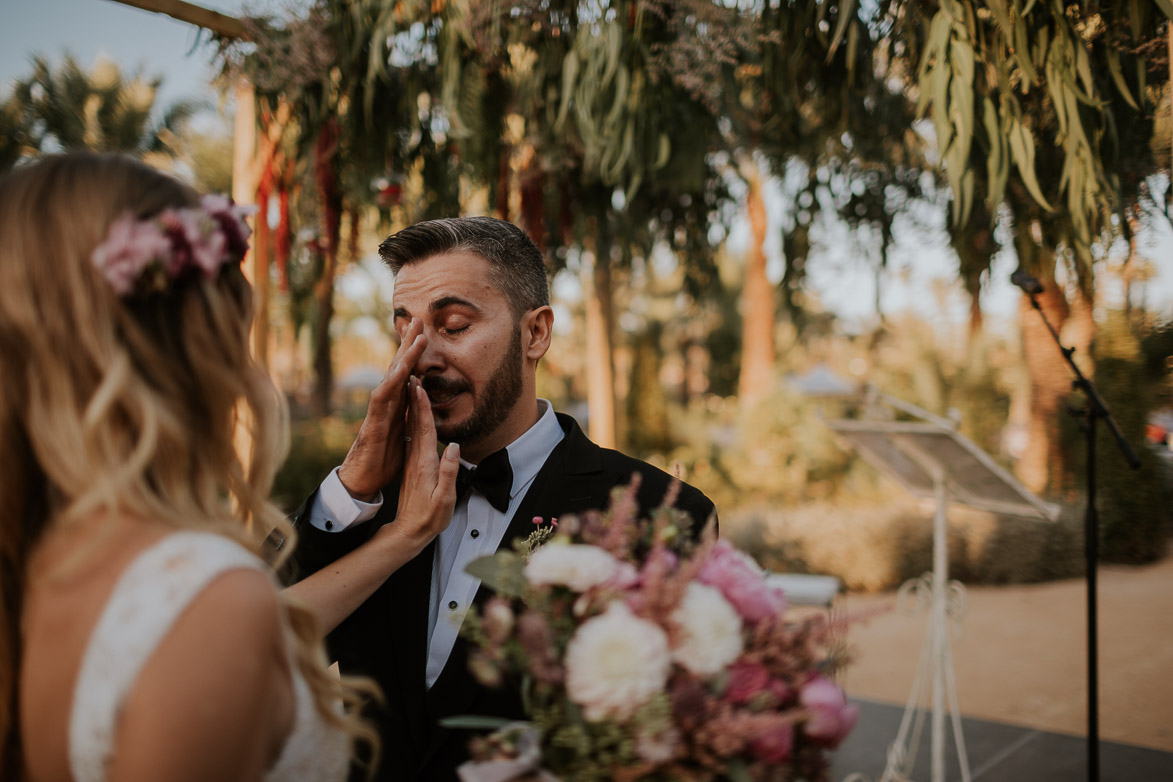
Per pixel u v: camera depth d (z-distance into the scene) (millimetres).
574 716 839
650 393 13148
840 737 852
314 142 3020
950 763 3672
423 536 1299
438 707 1291
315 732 839
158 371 777
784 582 4215
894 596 7098
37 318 744
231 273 860
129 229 751
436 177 3461
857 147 3570
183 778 646
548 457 1543
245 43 2838
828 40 2785
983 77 2377
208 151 8180
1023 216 2992
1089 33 2465
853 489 10211
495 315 1447
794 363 21250
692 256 4934
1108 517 7859
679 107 3412
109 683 675
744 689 836
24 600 755
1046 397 8312
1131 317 7887
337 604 1238
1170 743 3896
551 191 3748
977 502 3072
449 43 2840
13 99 8680
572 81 2746
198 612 692
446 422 1452
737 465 11000
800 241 4258
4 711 749
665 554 944
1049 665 5117
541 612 899
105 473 729
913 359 11406
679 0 2656
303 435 9141
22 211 769
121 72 9305
